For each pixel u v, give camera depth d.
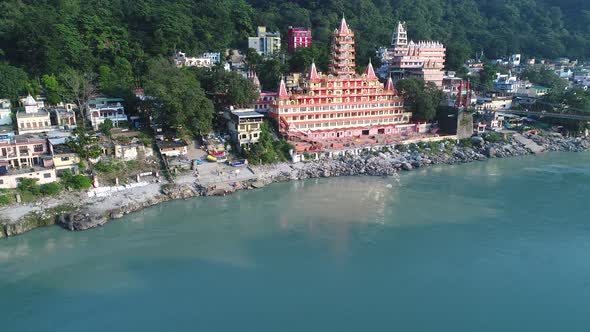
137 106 129.00
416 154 135.00
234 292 64.56
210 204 96.56
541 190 108.81
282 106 131.25
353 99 145.12
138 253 74.56
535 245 79.81
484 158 139.12
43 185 90.75
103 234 81.44
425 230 85.06
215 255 74.25
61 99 128.00
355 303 62.59
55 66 136.62
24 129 109.06
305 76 151.50
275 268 70.75
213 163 113.56
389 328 57.72
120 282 66.44
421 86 155.25
